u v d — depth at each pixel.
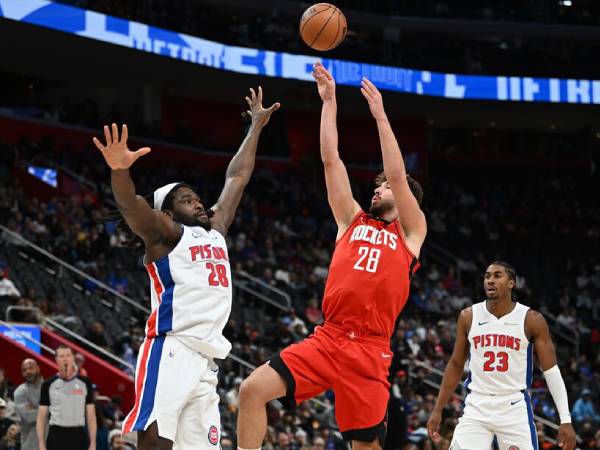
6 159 24.09
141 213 5.47
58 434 9.58
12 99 30.56
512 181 37.03
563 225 34.25
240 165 6.65
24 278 18.62
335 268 6.06
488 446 7.99
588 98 31.64
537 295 30.27
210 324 5.73
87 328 18.20
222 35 28.14
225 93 31.31
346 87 30.11
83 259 20.33
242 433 5.76
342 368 5.87
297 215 29.20
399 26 33.38
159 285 5.73
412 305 25.42
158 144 29.25
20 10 22.09
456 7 35.66
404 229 6.23
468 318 8.14
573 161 37.34
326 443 15.05
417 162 34.66
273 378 5.82
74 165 25.91
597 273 30.92
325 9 6.89
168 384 5.56
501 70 32.19
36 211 21.20
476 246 32.00
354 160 34.34
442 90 30.72
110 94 30.83
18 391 10.65
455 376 8.27
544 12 34.50
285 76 27.72
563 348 26.33
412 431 15.91
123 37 23.97
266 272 23.47
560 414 7.94
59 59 27.08
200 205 6.00
